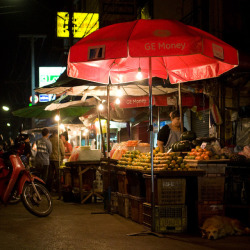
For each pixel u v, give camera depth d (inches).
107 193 348.2
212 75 300.8
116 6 827.4
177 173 249.1
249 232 243.9
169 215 250.8
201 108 441.4
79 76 304.8
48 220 298.5
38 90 387.2
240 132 428.1
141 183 281.3
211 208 258.1
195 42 219.1
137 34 225.5
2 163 312.2
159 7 677.3
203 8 540.4
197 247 210.1
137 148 404.5
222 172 260.2
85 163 408.2
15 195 392.8
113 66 317.1
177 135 324.8
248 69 343.9
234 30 500.7
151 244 217.0
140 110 483.8
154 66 324.5
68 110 638.5
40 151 472.7
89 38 242.2
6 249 205.3
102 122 585.3
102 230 258.4
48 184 511.2
